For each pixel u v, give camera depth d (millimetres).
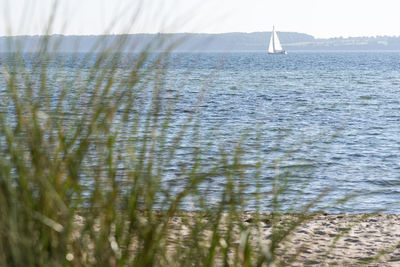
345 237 10133
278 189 5078
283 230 4715
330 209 14461
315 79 89000
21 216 3703
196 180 4301
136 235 3994
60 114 4004
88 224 3932
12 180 3832
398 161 23578
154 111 4078
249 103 47969
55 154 3953
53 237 3762
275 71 113188
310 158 5762
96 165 3998
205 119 36469
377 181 19078
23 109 3984
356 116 40781
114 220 3982
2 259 3600
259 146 5023
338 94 61312
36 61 4047
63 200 3906
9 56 4043
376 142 28844
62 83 4043
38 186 3842
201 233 4449
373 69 129750
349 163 22828
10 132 3953
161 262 4176
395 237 10312
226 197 4414
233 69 115062
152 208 4082
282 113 41562
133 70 4012
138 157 4074
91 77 4023
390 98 56844
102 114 4027
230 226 4387
